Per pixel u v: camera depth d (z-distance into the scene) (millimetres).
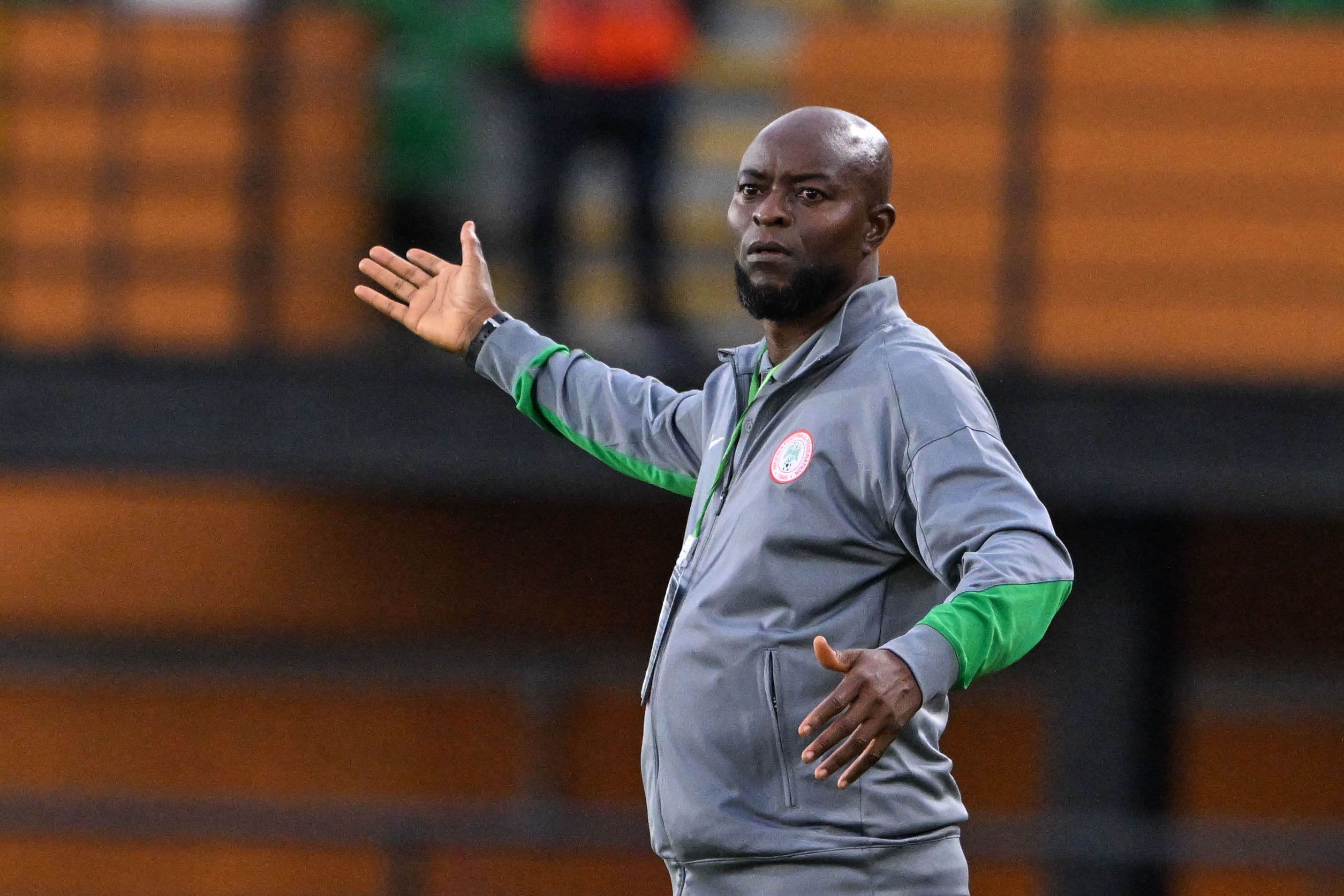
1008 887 24047
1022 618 7699
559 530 24797
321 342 21281
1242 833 15297
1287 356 19703
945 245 19766
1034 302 19891
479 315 10516
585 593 24812
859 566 8523
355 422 19750
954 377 8430
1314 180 19688
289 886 24609
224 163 21141
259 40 21078
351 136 21516
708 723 8562
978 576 7727
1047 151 19891
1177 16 20703
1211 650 24594
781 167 8656
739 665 8508
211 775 24797
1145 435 18984
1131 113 19812
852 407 8484
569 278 25062
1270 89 19672
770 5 28406
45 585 24906
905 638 7523
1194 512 20031
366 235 21891
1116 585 20875
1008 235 19688
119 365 19797
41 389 19781
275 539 24891
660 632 9039
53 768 24797
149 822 16234
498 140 25328
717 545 8766
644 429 10078
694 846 8625
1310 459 18812
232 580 24891
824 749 7387
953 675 7527
